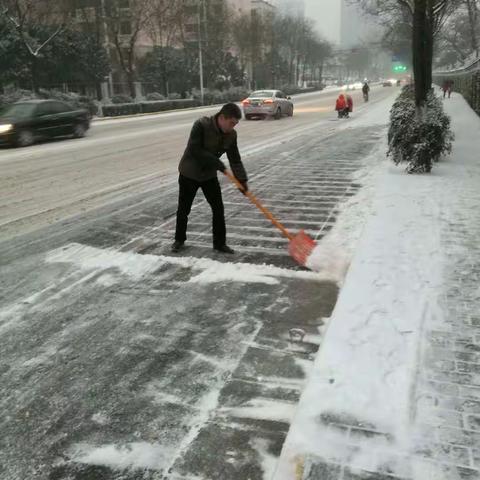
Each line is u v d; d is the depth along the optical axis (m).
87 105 35.06
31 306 4.33
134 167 11.44
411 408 2.73
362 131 17.64
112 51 52.75
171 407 2.97
